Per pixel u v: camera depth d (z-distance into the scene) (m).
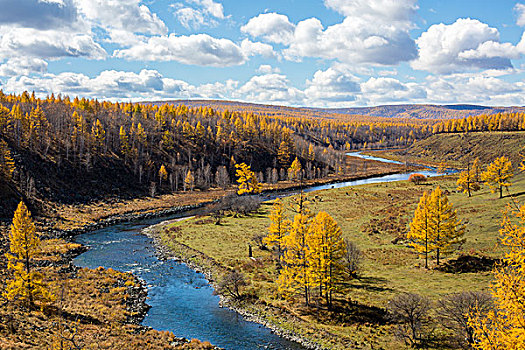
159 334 35.00
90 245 70.19
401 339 31.59
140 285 49.31
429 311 34.97
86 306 40.00
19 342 27.77
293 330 36.41
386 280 45.84
